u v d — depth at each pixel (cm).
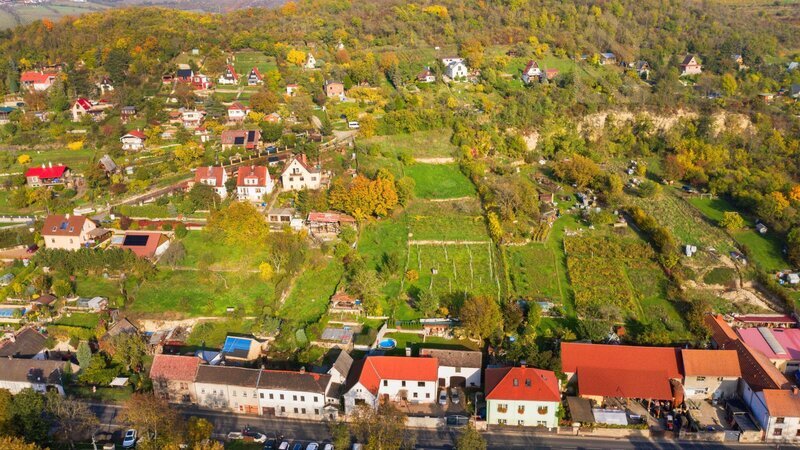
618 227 15025
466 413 10000
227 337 11225
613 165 19125
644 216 14925
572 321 11881
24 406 9125
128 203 14925
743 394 10231
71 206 14975
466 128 18700
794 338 11488
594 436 9600
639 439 9512
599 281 13025
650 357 10525
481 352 10862
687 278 13250
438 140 18462
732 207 16412
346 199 14338
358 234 14275
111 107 19788
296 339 11275
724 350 10531
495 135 18825
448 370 10488
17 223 14588
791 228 14862
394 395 10262
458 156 17750
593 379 10231
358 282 12100
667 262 13488
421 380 10119
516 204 15162
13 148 17800
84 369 10694
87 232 13750
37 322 11906
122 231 14075
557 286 12862
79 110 19138
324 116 19562
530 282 12950
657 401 10181
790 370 11019
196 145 16900
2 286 12731
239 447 9275
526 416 9725
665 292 12825
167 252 13188
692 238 14812
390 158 17288
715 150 18762
